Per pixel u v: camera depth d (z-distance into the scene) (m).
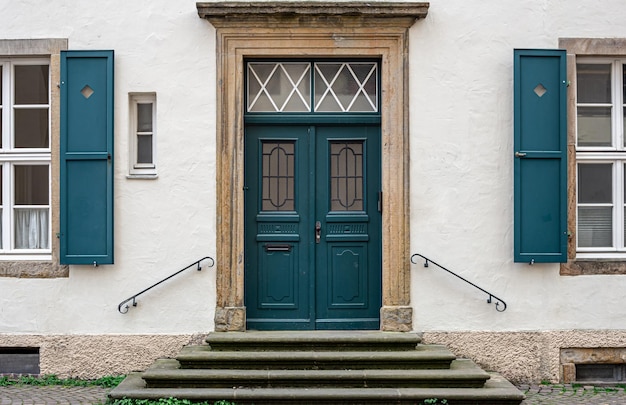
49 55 7.63
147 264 7.52
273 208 7.80
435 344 7.48
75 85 7.43
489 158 7.57
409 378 6.59
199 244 7.52
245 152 7.77
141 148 7.70
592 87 7.81
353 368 6.84
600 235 7.79
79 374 7.49
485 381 6.64
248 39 7.56
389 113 7.58
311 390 6.52
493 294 7.54
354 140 7.79
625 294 7.57
